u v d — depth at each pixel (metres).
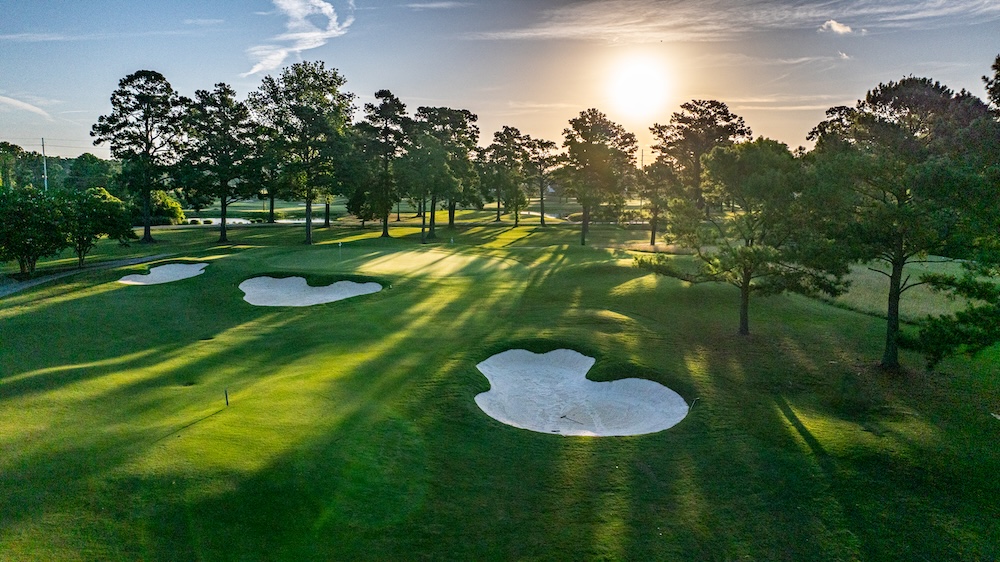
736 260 25.70
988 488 14.70
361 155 71.31
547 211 127.06
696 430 18.14
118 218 50.25
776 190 25.48
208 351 24.61
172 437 14.59
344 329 28.00
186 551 10.99
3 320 29.92
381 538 12.20
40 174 130.88
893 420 18.98
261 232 76.56
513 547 12.40
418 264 46.34
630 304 34.66
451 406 18.81
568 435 17.89
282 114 66.06
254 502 12.45
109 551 10.66
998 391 21.52
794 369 23.86
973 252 19.58
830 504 14.08
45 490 12.18
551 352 24.91
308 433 15.55
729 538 12.94
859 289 37.44
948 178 16.45
